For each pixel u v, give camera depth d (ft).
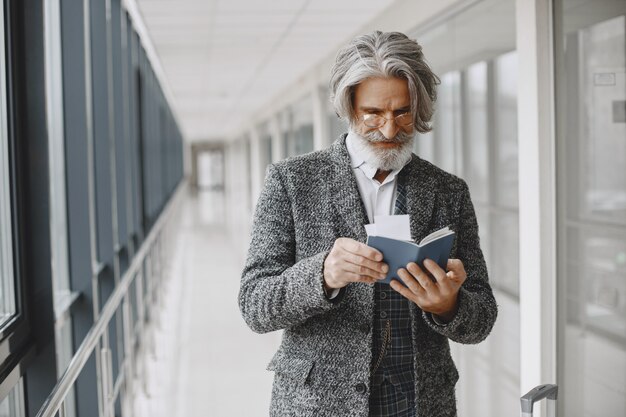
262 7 16.57
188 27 18.58
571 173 8.65
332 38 20.94
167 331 19.90
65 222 11.91
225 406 13.79
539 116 9.00
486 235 10.97
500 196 10.35
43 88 8.52
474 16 11.21
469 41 11.46
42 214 8.65
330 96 4.63
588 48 8.14
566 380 8.91
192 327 20.29
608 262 7.89
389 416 4.56
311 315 4.37
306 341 4.64
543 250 9.09
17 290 8.39
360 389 4.50
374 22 18.31
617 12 7.59
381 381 4.58
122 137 18.75
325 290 4.22
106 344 9.34
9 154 8.31
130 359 12.48
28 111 8.53
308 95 29.22
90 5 15.11
